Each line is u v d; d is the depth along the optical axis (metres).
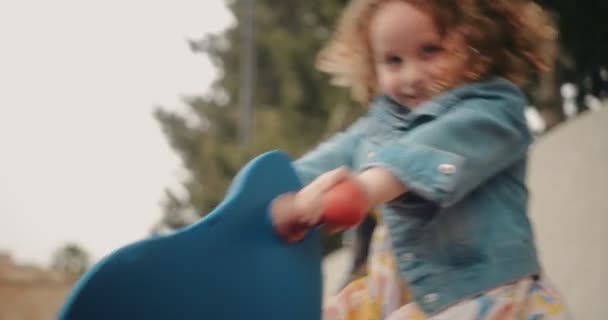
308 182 1.16
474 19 1.11
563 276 1.95
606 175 2.39
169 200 10.65
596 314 1.70
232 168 9.35
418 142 0.97
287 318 0.88
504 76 1.16
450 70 1.09
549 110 5.02
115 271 0.74
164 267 0.78
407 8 1.10
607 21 4.59
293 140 9.58
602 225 2.09
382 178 0.92
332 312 1.21
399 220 1.08
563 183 2.53
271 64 10.78
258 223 0.88
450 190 0.94
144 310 0.76
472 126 1.00
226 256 0.84
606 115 2.91
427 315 1.04
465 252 1.04
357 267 1.23
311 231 0.95
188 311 0.79
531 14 1.20
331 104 9.69
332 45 1.34
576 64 4.89
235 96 11.39
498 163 1.02
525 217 1.10
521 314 1.03
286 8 11.32
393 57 1.11
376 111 1.20
